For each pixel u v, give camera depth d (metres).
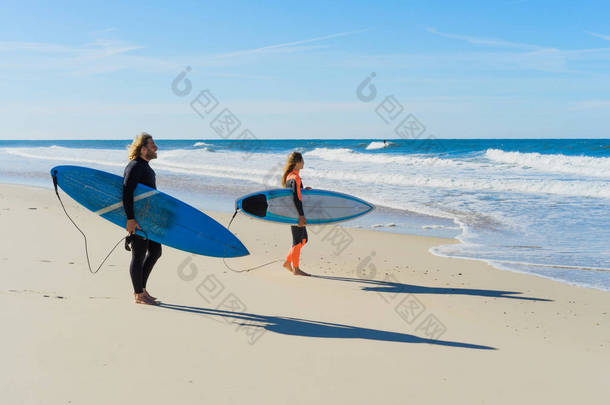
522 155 26.25
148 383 3.00
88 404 2.71
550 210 12.27
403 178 19.05
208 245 5.25
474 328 4.58
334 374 3.32
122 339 3.67
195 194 15.73
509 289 6.04
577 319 4.92
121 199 4.99
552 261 7.45
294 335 4.07
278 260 7.39
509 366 3.64
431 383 3.26
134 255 4.55
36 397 2.74
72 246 7.26
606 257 7.62
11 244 7.21
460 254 7.99
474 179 18.64
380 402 2.95
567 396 3.17
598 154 38.12
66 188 5.14
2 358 3.19
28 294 4.65
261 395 2.96
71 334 3.69
